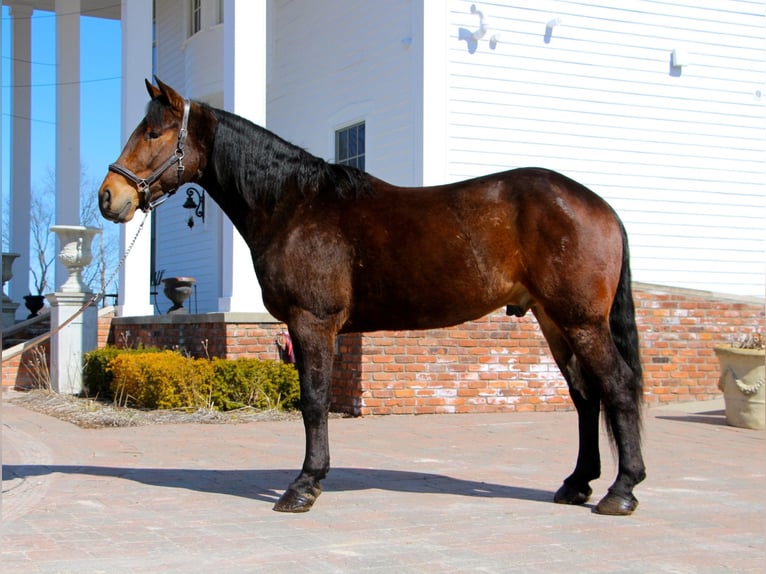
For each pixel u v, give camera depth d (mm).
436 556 4383
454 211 5332
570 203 5203
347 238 5438
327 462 5484
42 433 8844
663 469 6980
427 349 10508
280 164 5590
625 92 12320
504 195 5301
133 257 13453
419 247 5316
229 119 5699
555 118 11906
